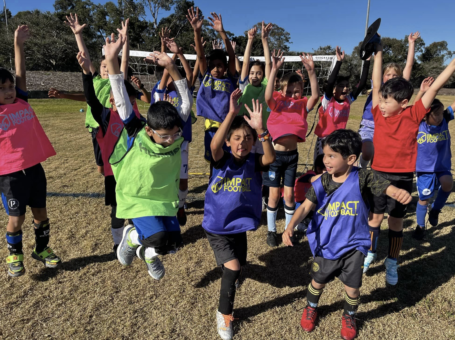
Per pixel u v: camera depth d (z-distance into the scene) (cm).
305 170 616
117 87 222
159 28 4231
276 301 252
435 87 238
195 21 347
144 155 221
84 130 1005
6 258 276
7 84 236
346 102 385
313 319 225
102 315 230
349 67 3203
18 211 251
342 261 214
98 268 284
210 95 373
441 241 347
